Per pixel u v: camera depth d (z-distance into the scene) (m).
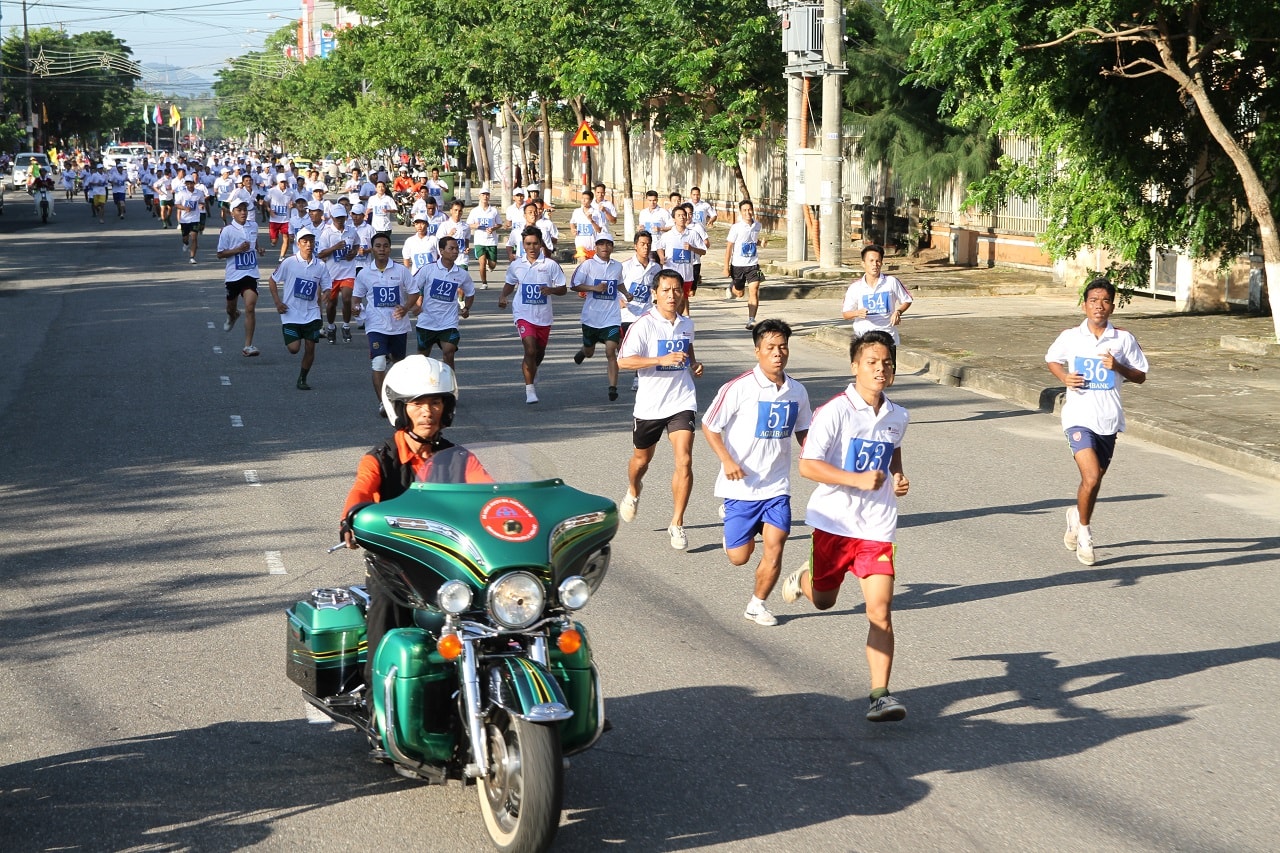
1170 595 8.21
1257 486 11.17
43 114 139.88
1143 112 19.62
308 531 9.37
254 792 5.40
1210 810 5.30
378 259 14.20
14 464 11.41
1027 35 16.91
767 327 7.47
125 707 6.29
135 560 8.67
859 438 6.27
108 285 25.89
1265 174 18.61
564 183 66.50
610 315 14.82
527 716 4.53
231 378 15.93
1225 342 17.80
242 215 17.56
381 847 4.94
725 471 7.46
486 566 4.62
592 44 36.09
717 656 7.09
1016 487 11.05
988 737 6.04
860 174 35.94
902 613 7.86
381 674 4.97
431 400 5.29
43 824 5.10
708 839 5.02
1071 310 22.70
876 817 5.22
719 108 33.38
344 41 65.62
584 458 11.87
